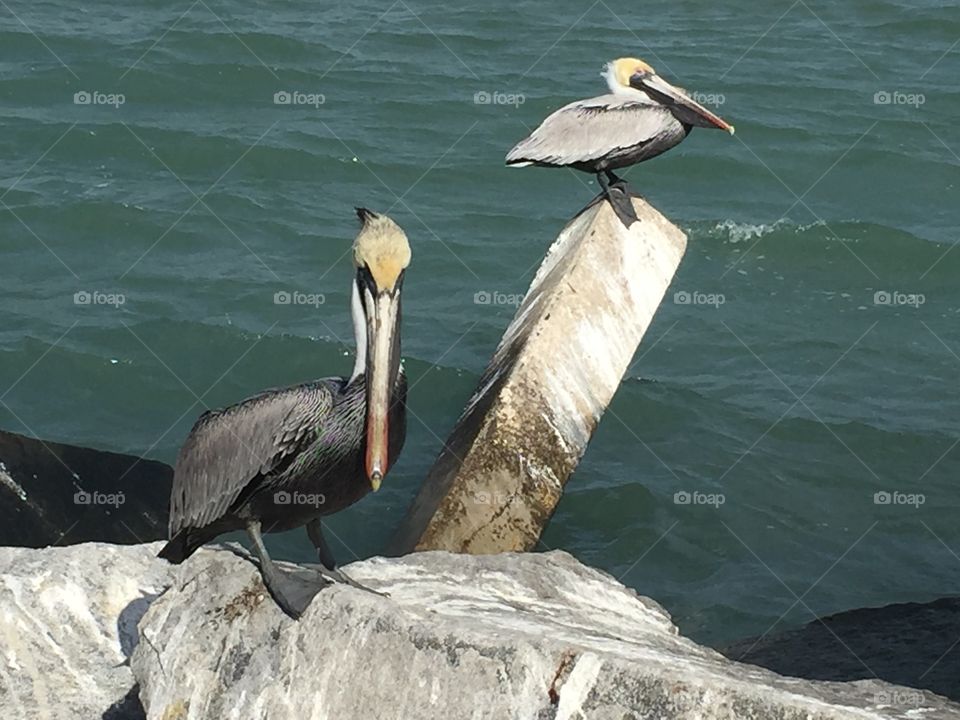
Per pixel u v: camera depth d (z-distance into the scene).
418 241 19.45
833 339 17.23
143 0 28.58
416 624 6.00
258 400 6.16
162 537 11.15
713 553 12.62
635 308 11.52
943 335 17.47
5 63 25.17
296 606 6.27
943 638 10.14
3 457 10.98
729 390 15.76
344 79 25.39
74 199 20.03
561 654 5.67
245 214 20.09
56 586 8.33
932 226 21.06
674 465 14.10
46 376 15.57
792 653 10.28
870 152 23.41
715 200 21.72
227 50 26.28
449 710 5.75
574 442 10.51
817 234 20.09
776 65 27.09
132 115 23.44
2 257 18.47
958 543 12.85
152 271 18.25
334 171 21.80
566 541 12.78
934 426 15.05
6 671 7.81
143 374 15.71
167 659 6.41
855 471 14.11
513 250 19.34
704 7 30.09
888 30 29.09
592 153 12.06
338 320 17.14
